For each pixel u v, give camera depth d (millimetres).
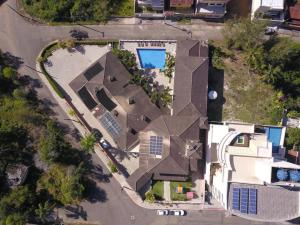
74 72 60469
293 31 61188
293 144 58969
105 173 60031
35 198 58406
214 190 56281
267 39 60688
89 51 60656
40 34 60656
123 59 58906
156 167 56188
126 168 59969
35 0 60406
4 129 59000
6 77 59156
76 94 59031
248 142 50188
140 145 56844
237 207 48500
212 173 55969
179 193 59344
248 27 55656
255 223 60219
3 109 60000
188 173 56469
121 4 60688
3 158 58812
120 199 59969
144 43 60625
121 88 57281
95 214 59969
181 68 57688
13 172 58406
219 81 60906
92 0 59688
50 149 56312
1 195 58438
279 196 48438
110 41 60438
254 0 59062
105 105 57219
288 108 60781
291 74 59312
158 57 61000
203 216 59938
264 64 59188
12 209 56312
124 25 60906
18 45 60531
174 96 57625
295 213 48344
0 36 60656
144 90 58938
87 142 56438
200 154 55594
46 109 60188
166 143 55719
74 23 60719
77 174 57156
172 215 59875
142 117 56688
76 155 59875
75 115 59781
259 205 48406
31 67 60406
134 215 59938
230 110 60688
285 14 59406
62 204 59750
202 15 59875
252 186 48656
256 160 48750
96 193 59969
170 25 61094
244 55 61125
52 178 59625
